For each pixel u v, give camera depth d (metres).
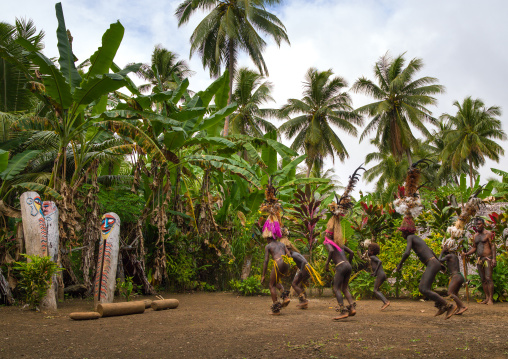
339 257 6.42
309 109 39.28
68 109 8.81
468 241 9.98
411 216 6.96
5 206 8.31
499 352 4.00
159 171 10.18
